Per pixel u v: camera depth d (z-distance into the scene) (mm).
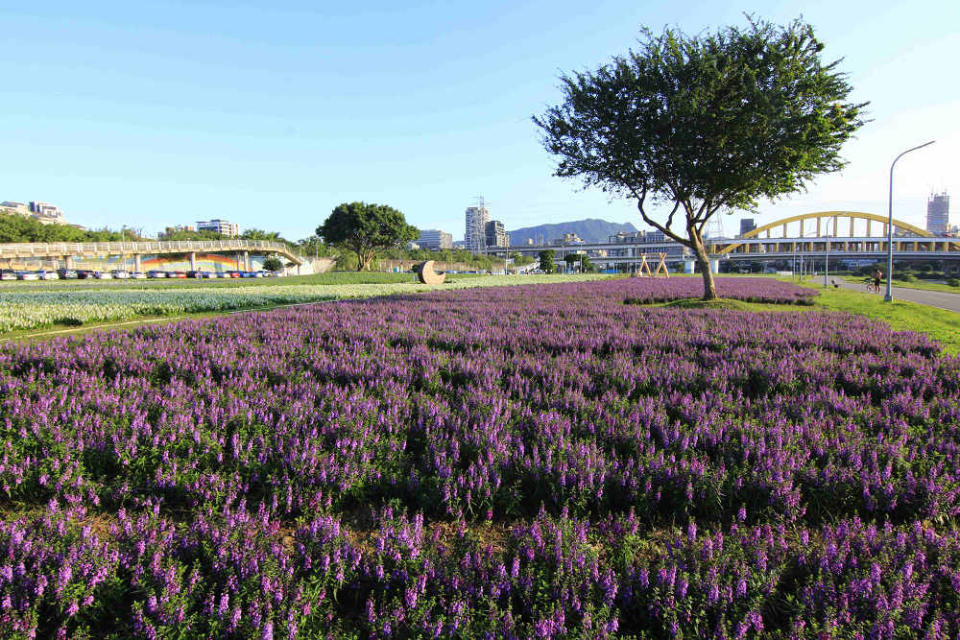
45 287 41625
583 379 8539
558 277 82688
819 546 3898
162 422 5832
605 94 23641
